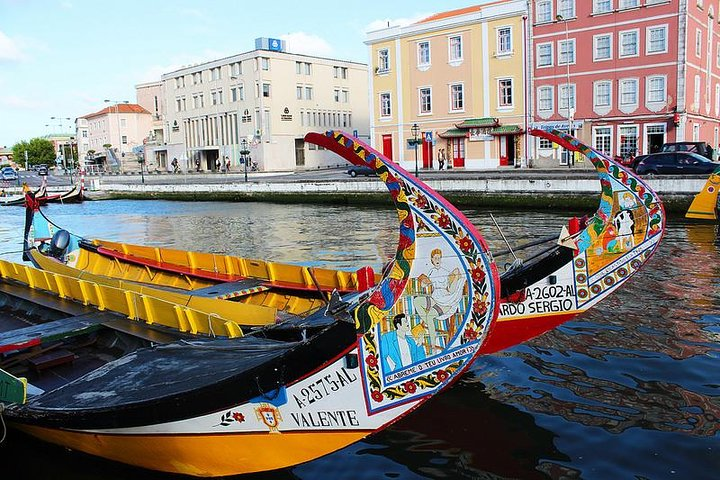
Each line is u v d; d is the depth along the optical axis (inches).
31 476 226.5
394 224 916.0
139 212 1357.0
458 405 274.2
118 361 241.0
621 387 284.7
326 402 185.9
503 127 1572.3
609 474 216.7
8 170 2711.6
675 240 649.0
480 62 1599.4
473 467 225.8
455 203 1089.4
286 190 1400.1
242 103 2418.8
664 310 392.8
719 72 1565.0
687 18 1315.2
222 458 201.9
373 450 239.3
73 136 4953.3
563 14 1456.7
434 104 1702.8
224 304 304.8
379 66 1791.3
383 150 1830.7
